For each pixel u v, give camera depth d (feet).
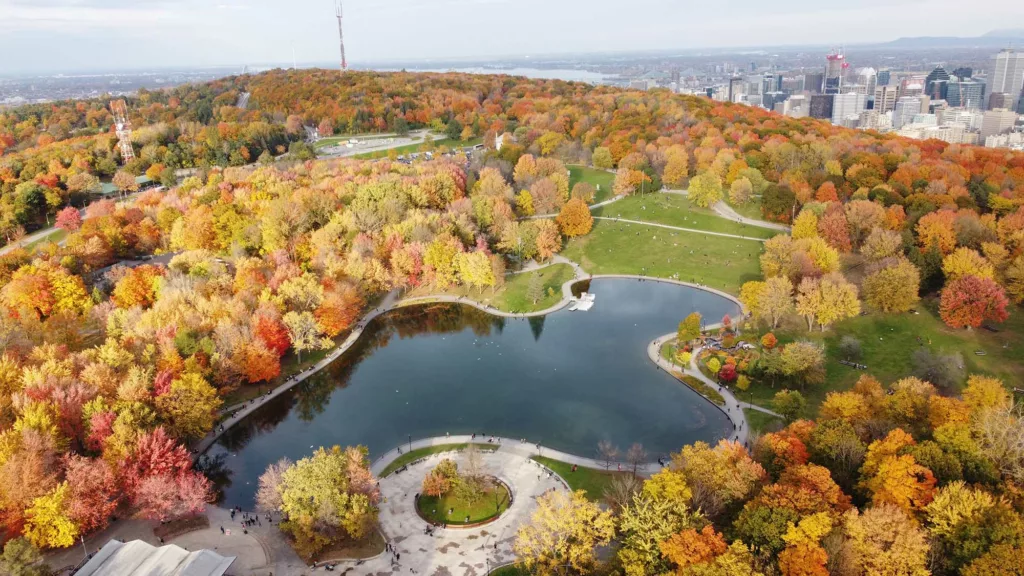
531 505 388.98
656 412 498.69
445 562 343.46
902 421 390.21
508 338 638.94
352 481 359.25
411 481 415.44
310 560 346.33
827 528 280.92
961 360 510.58
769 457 367.04
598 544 323.16
